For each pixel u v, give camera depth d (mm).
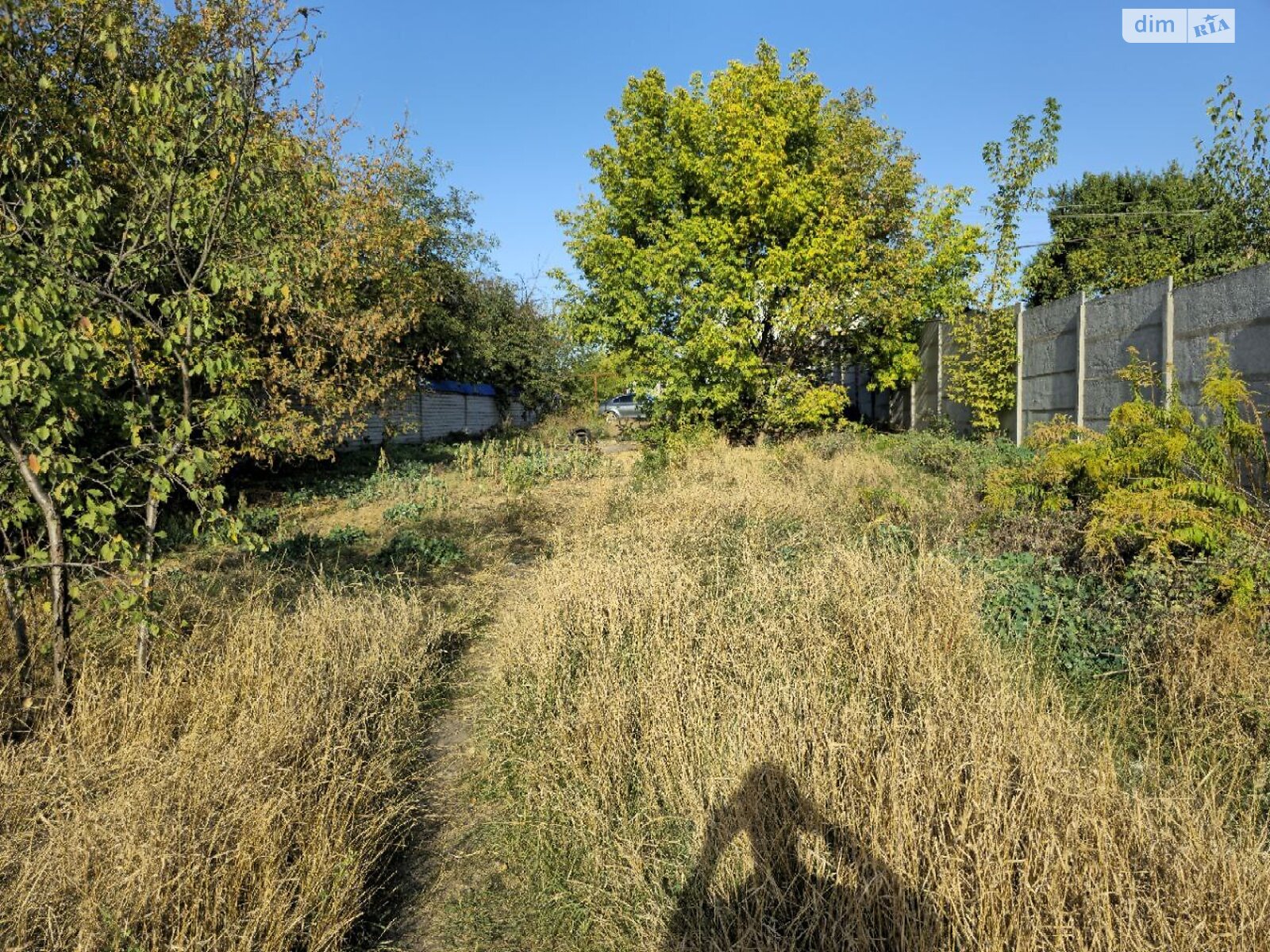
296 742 3211
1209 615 3951
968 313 14492
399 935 2758
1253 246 12656
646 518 7160
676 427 14281
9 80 3953
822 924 2242
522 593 6066
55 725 3348
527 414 29578
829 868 2408
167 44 6266
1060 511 5898
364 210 11602
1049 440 6797
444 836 3326
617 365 14859
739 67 13750
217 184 4094
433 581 7121
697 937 2438
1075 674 3916
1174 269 15234
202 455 3707
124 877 2340
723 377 13750
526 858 3109
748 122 13453
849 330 15227
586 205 14727
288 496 12148
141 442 4059
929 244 15070
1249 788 2910
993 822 2240
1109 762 2633
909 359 15641
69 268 3887
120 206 4668
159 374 5723
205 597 5164
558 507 10172
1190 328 8328
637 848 2844
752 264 14195
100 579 3746
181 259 4289
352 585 6289
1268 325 7137
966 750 2623
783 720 3025
